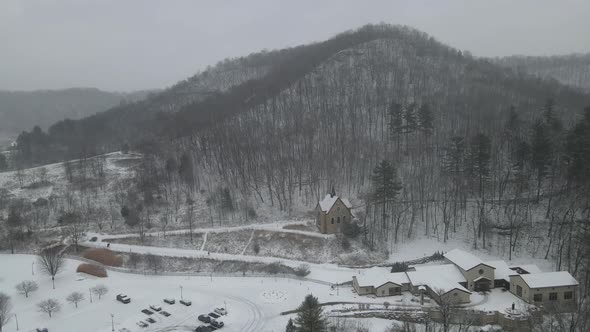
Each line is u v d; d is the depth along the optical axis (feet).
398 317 253.24
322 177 466.70
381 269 307.99
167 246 388.16
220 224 419.33
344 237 367.04
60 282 329.11
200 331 244.63
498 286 293.84
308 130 539.70
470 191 407.44
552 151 371.97
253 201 447.01
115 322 261.85
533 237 348.38
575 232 329.11
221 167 507.30
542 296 266.77
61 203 486.79
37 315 273.54
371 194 414.41
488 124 492.54
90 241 402.72
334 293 290.35
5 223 440.45
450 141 459.73
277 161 494.18
